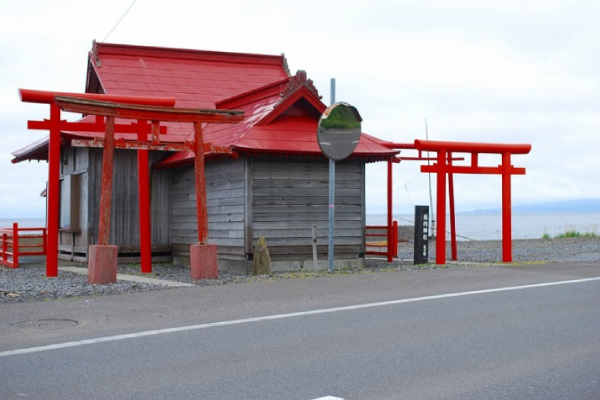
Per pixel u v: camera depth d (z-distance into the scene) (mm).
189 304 9711
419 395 5285
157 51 24781
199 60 25406
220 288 11445
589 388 5500
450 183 20562
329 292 10953
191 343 7137
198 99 23422
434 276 13273
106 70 23438
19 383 5625
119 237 20703
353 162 18484
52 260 14570
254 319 8500
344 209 18344
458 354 6641
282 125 17844
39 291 11062
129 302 9891
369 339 7332
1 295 10719
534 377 5816
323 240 18062
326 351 6770
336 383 5613
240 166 17531
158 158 21312
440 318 8578
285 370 6035
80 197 20984
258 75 25781
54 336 7477
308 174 17938
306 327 7996
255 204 17328
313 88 17906
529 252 25781
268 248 17438
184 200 20500
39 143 20812
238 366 6180
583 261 17578
